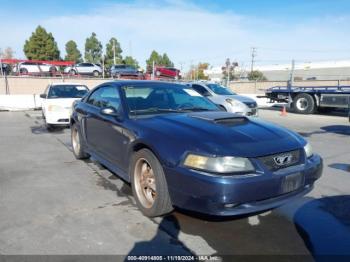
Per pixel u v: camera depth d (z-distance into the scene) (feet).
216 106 15.97
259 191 9.89
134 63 195.93
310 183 11.64
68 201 13.43
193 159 10.16
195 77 250.98
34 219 11.75
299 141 11.62
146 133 11.94
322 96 52.80
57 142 26.27
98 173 17.38
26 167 18.61
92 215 12.12
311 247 9.93
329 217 11.96
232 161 9.81
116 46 182.80
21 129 33.40
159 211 11.43
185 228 11.13
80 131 19.03
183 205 10.52
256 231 10.93
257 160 10.08
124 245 10.02
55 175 17.03
